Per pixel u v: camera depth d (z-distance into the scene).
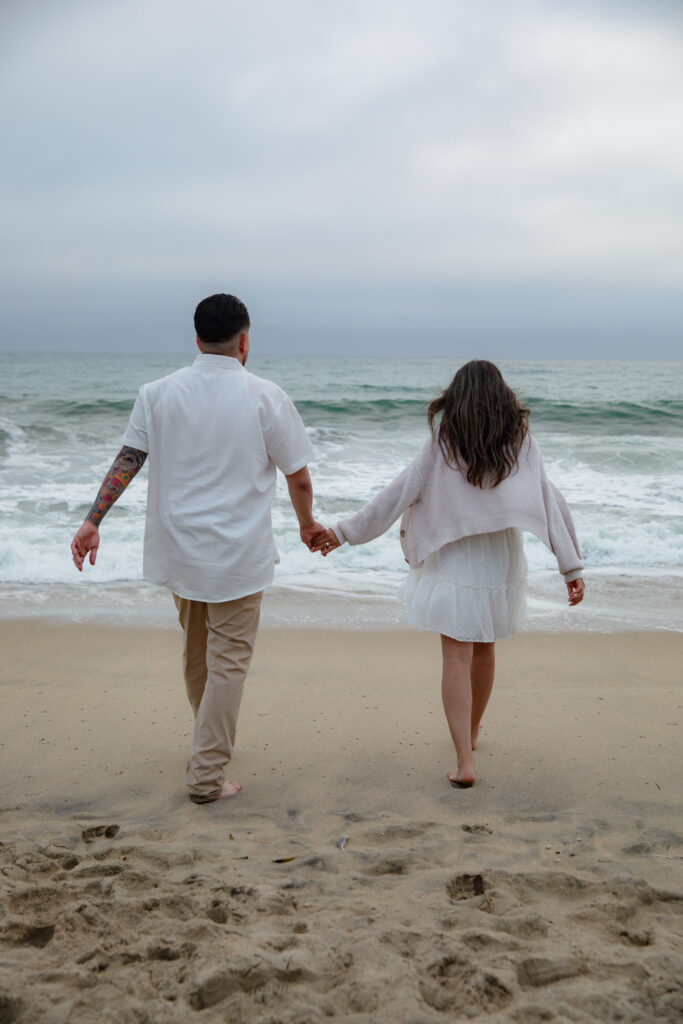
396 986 1.61
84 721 3.43
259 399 2.65
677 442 14.27
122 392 26.16
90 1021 1.51
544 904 1.99
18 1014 1.54
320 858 2.26
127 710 3.56
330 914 1.91
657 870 2.16
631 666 4.23
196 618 2.80
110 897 1.98
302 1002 1.56
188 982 1.61
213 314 2.63
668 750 3.10
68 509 8.27
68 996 1.58
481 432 2.68
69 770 2.94
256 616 2.76
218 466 2.63
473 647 3.01
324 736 3.28
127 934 1.80
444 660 2.88
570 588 2.88
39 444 12.99
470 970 1.67
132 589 5.91
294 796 2.75
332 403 18.70
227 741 2.71
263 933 1.81
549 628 4.98
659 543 7.26
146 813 2.62
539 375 50.97
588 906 1.95
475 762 3.01
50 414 17.09
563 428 16.78
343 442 13.85
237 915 1.90
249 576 2.67
